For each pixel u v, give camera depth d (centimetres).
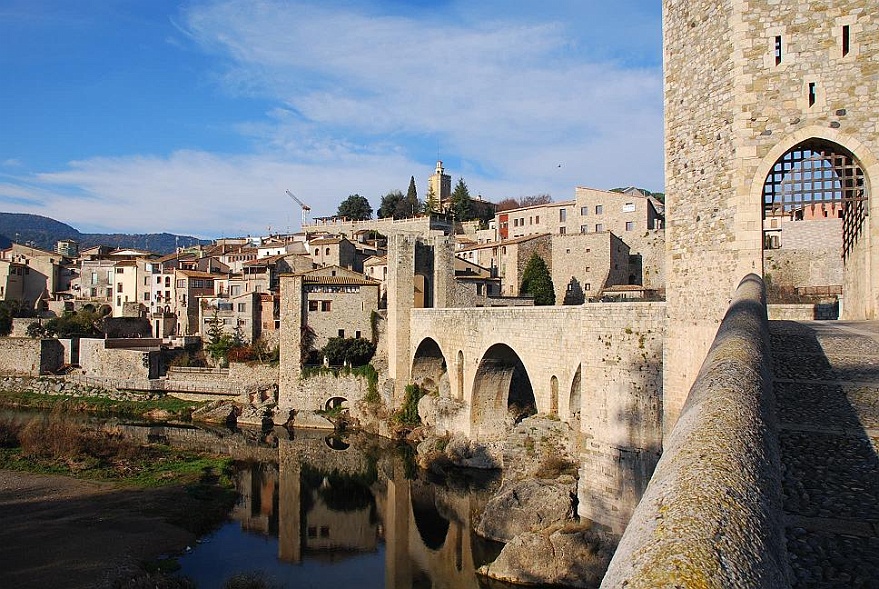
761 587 393
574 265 10225
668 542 429
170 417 8862
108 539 4228
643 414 3209
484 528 4366
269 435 7894
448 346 6688
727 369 909
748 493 521
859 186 2147
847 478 905
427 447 6500
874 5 1980
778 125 2077
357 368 8550
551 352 4694
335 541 4578
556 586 3475
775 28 2077
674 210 2434
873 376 1404
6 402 9456
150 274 13400
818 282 5475
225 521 4862
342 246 12119
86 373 10156
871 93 1995
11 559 3819
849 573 675
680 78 2391
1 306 12250
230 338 10206
